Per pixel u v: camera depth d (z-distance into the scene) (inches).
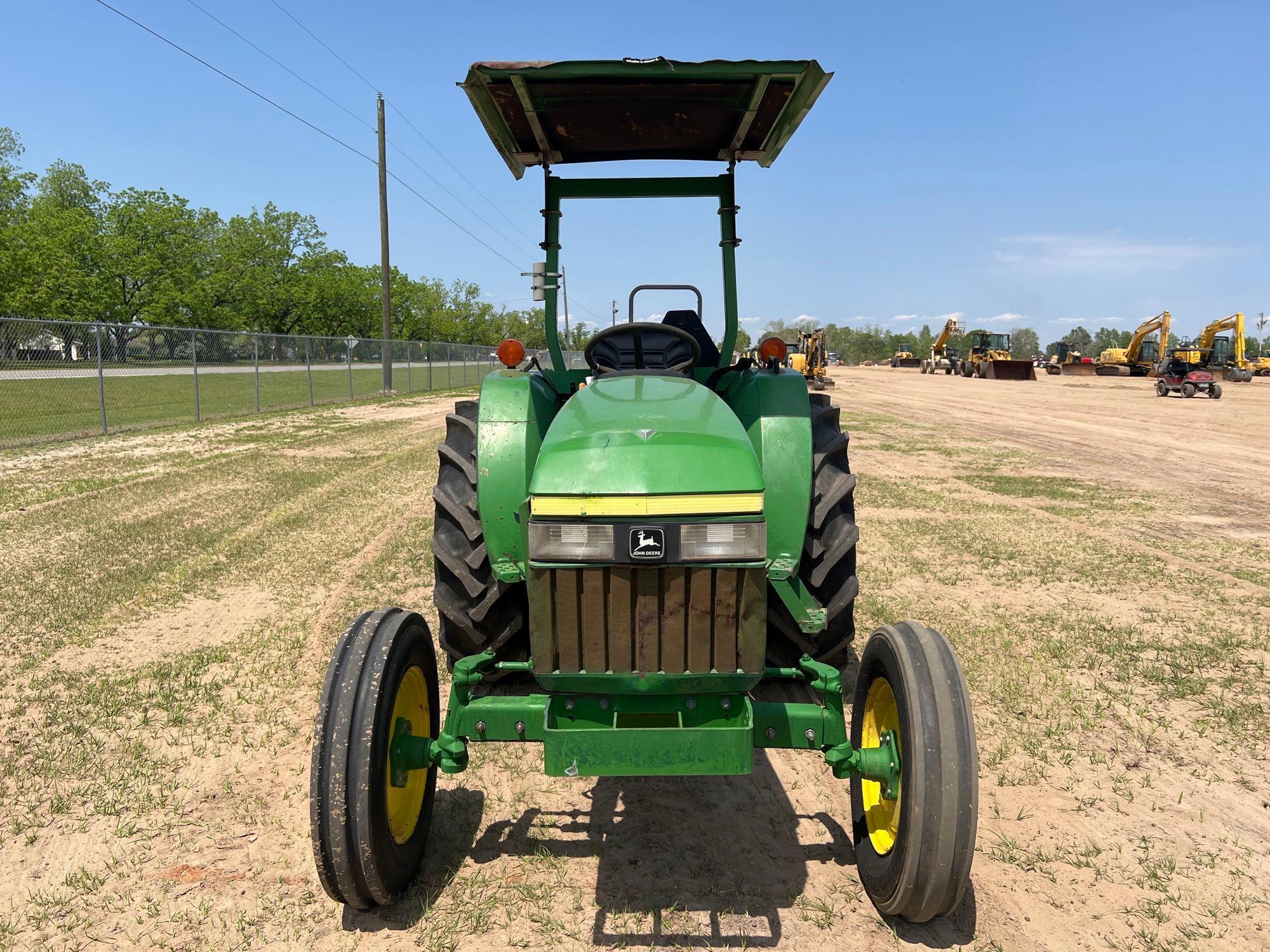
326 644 193.3
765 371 150.4
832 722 106.2
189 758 143.9
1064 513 340.8
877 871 104.9
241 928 103.8
